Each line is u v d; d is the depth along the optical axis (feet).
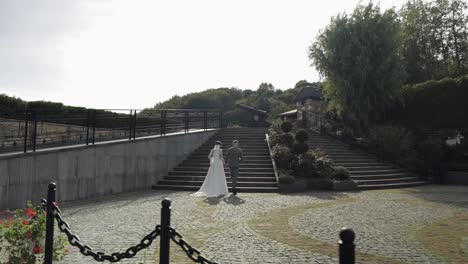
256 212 31.86
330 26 88.94
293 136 66.69
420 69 115.34
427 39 118.01
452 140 73.00
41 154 34.32
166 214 11.46
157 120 74.64
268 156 61.31
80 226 25.82
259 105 231.50
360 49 84.07
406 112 85.87
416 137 76.33
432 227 26.09
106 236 22.85
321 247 20.49
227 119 195.11
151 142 53.21
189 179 54.13
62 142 43.55
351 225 26.61
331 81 88.28
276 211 32.42
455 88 78.95
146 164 51.96
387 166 64.95
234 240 21.99
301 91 108.78
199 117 81.56
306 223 27.17
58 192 36.47
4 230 14.57
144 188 51.39
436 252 19.62
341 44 85.71
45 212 15.06
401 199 40.86
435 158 63.67
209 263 10.91
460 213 31.83
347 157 66.39
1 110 57.36
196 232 24.13
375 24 85.15
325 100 94.32
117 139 52.31
